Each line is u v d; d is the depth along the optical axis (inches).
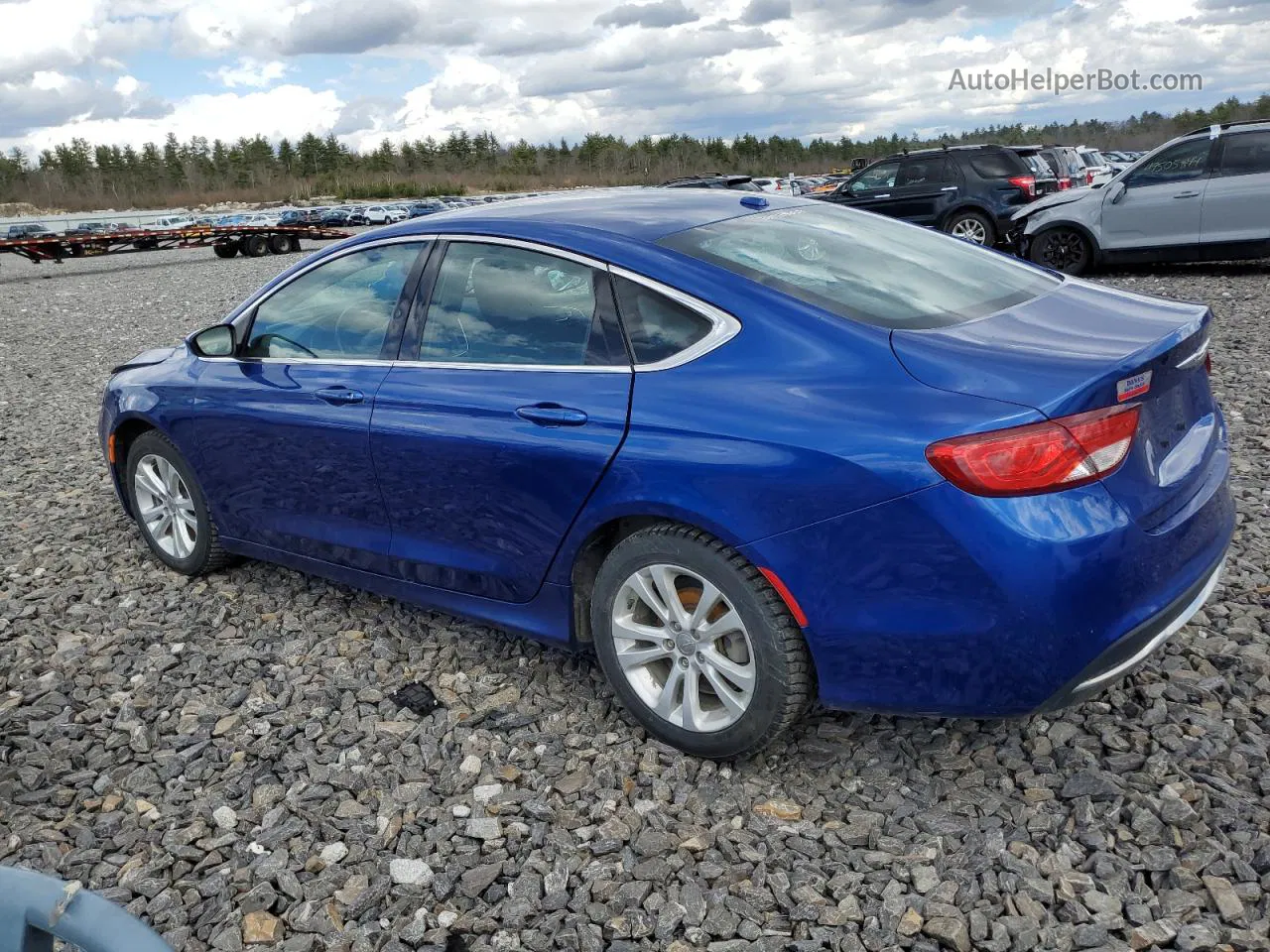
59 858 112.4
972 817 107.7
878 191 613.0
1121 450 99.7
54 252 1025.5
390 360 143.0
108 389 192.1
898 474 98.3
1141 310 119.6
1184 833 102.5
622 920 97.3
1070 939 91.0
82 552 204.4
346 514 151.3
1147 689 127.5
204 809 119.3
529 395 124.6
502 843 109.8
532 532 127.0
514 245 132.5
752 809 111.7
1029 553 95.5
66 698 147.3
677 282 118.2
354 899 102.5
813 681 111.7
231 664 153.2
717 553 110.3
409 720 135.1
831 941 93.0
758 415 106.7
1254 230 442.0
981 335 109.4
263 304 164.2
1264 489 190.9
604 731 129.0
